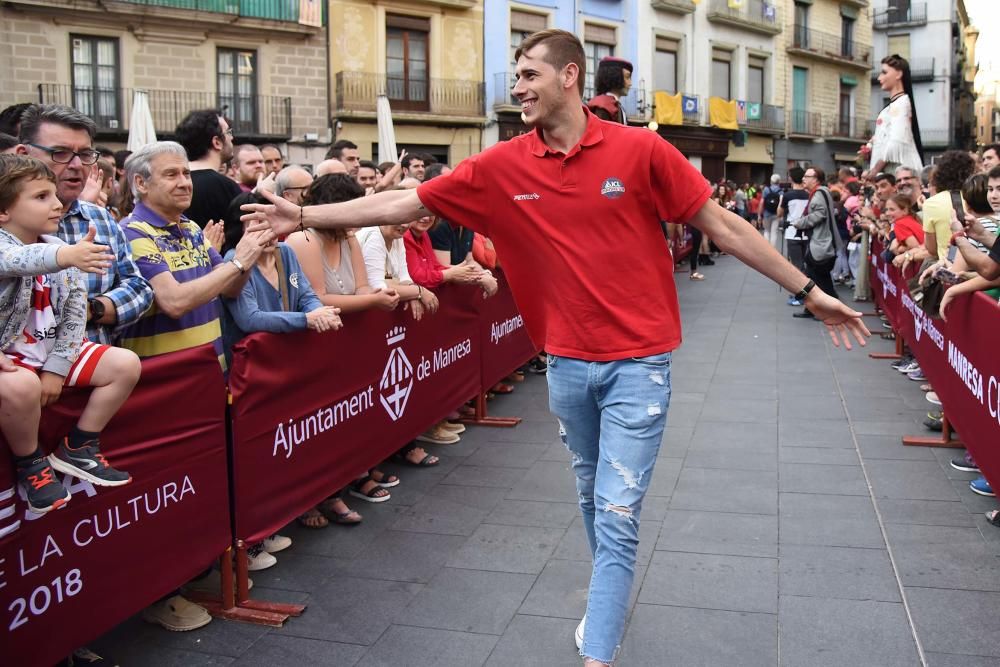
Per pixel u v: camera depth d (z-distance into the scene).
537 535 4.04
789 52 34.50
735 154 32.47
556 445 5.54
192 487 3.08
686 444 5.45
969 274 4.77
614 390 2.64
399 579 3.60
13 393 2.29
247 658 2.99
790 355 8.35
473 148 23.92
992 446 3.94
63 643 2.56
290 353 3.65
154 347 3.34
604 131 2.60
